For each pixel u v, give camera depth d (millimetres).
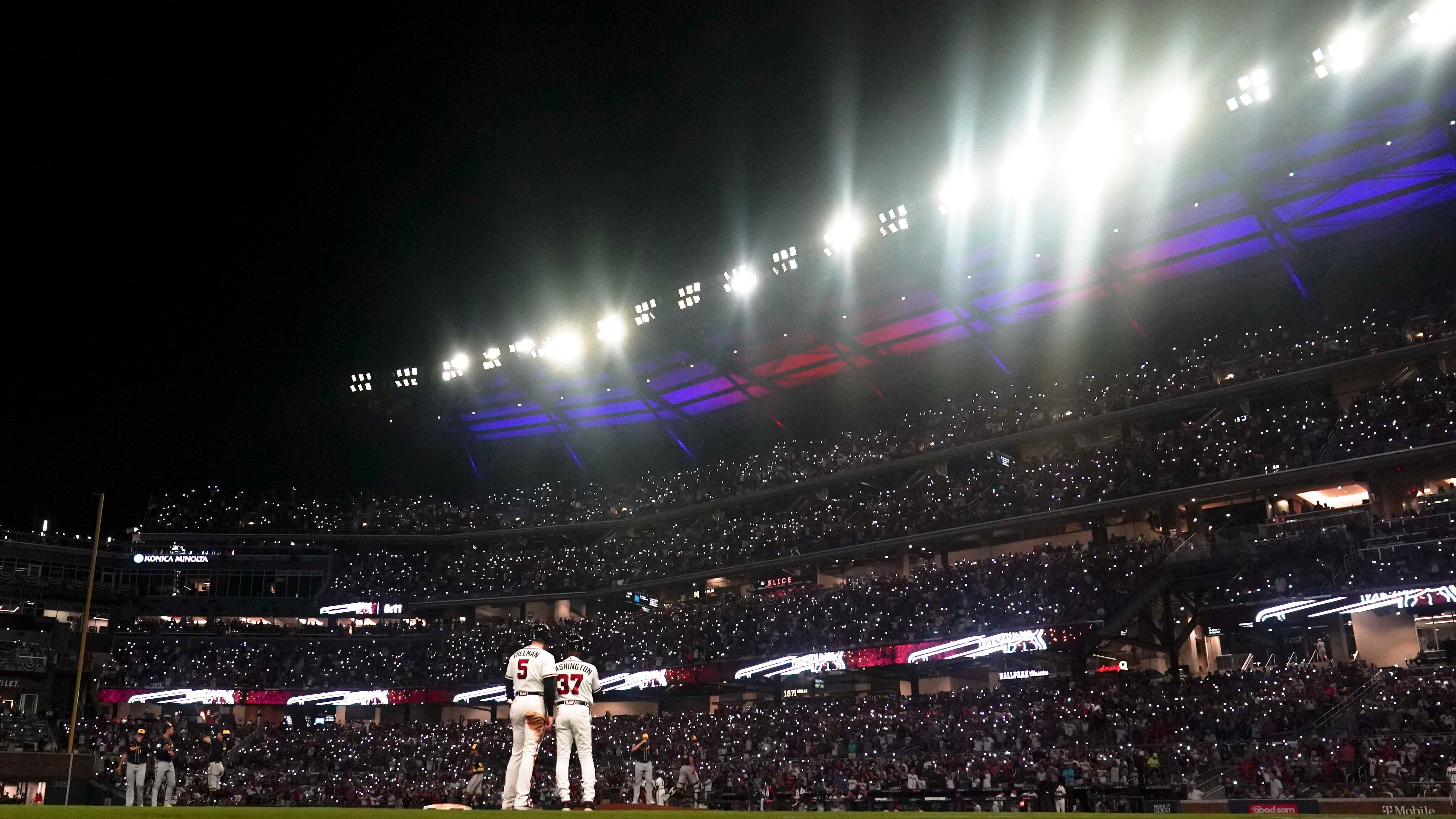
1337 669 35062
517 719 12453
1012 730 38406
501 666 54375
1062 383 54844
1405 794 28391
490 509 65250
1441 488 41531
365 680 55438
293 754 49188
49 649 55625
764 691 53219
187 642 57500
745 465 60656
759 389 61812
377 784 45406
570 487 67562
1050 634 41031
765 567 54969
